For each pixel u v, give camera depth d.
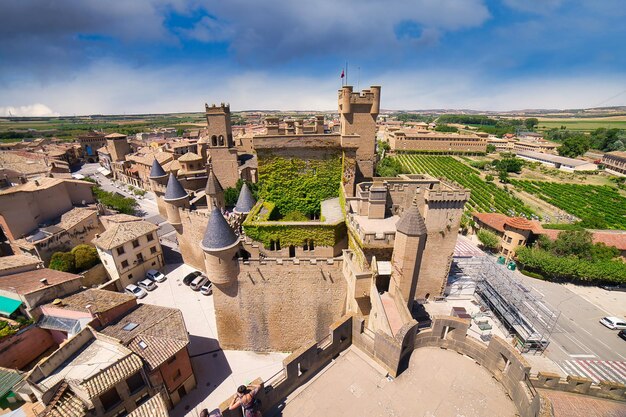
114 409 27.97
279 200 46.91
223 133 84.38
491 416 14.45
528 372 14.37
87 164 170.12
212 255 33.72
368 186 45.38
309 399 15.67
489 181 153.75
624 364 41.41
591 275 57.50
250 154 105.25
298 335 38.97
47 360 28.77
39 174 86.38
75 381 26.67
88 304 36.59
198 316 48.16
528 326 44.56
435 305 50.50
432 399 15.34
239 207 50.62
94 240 53.72
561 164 186.38
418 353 17.84
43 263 48.44
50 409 25.95
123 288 53.97
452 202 44.78
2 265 43.94
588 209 115.62
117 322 35.19
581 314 51.41
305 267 34.94
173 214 57.62
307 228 37.94
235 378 37.12
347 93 51.84
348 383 16.41
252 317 38.31
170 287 55.50
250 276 35.69
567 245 64.38
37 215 59.22
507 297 49.66
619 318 50.38
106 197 87.19
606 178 160.38
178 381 33.75
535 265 60.88
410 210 26.70
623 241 67.38
